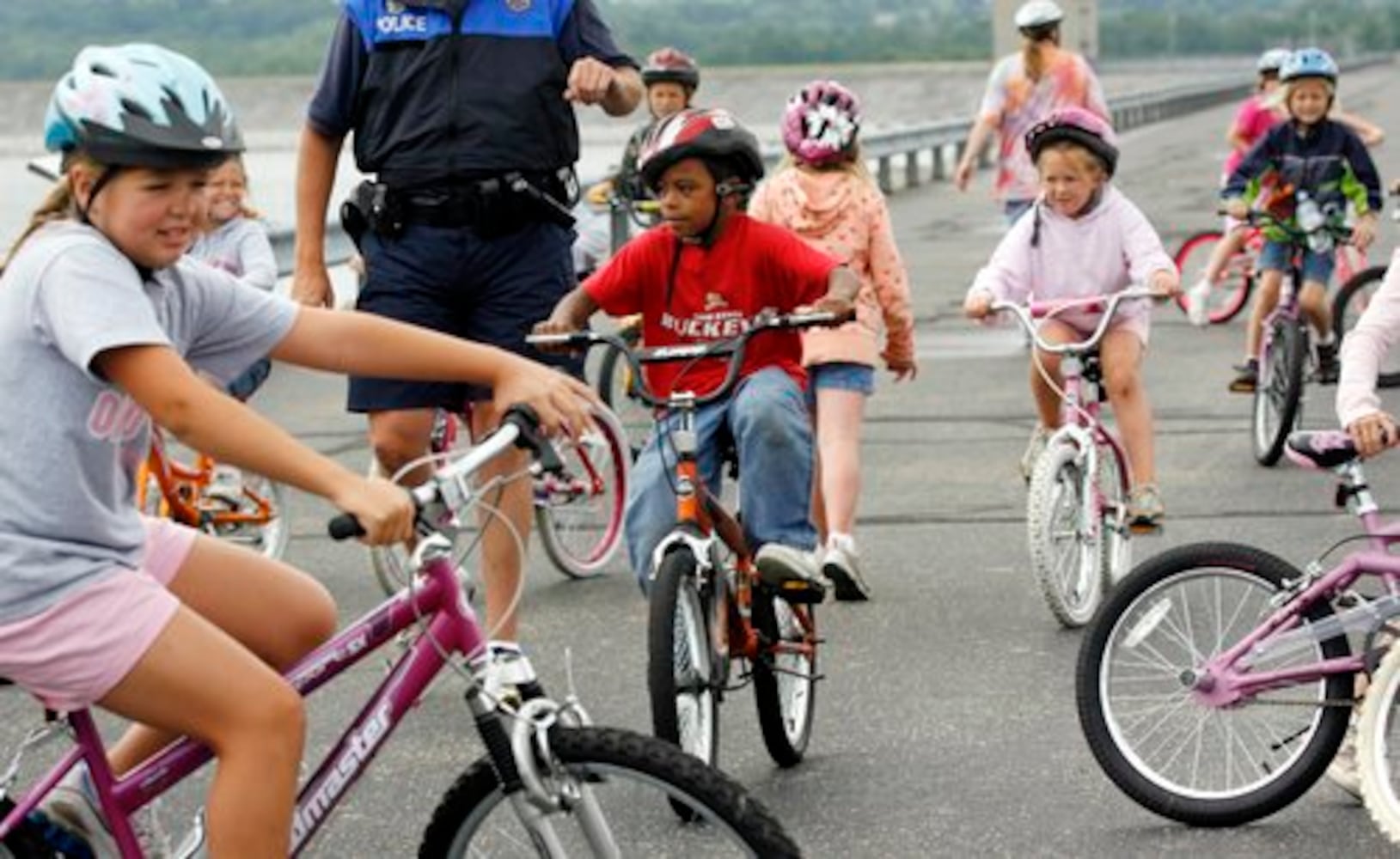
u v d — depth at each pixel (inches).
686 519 551.8
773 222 773.3
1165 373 1294.3
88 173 393.7
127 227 395.5
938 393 1251.8
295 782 400.2
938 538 884.0
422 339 431.8
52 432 394.6
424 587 406.3
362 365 430.9
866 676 692.7
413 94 663.8
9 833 405.1
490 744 398.0
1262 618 554.9
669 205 590.9
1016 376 1307.8
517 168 665.0
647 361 571.2
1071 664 701.9
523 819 399.9
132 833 410.0
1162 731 569.3
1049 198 775.7
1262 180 1149.7
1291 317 997.8
